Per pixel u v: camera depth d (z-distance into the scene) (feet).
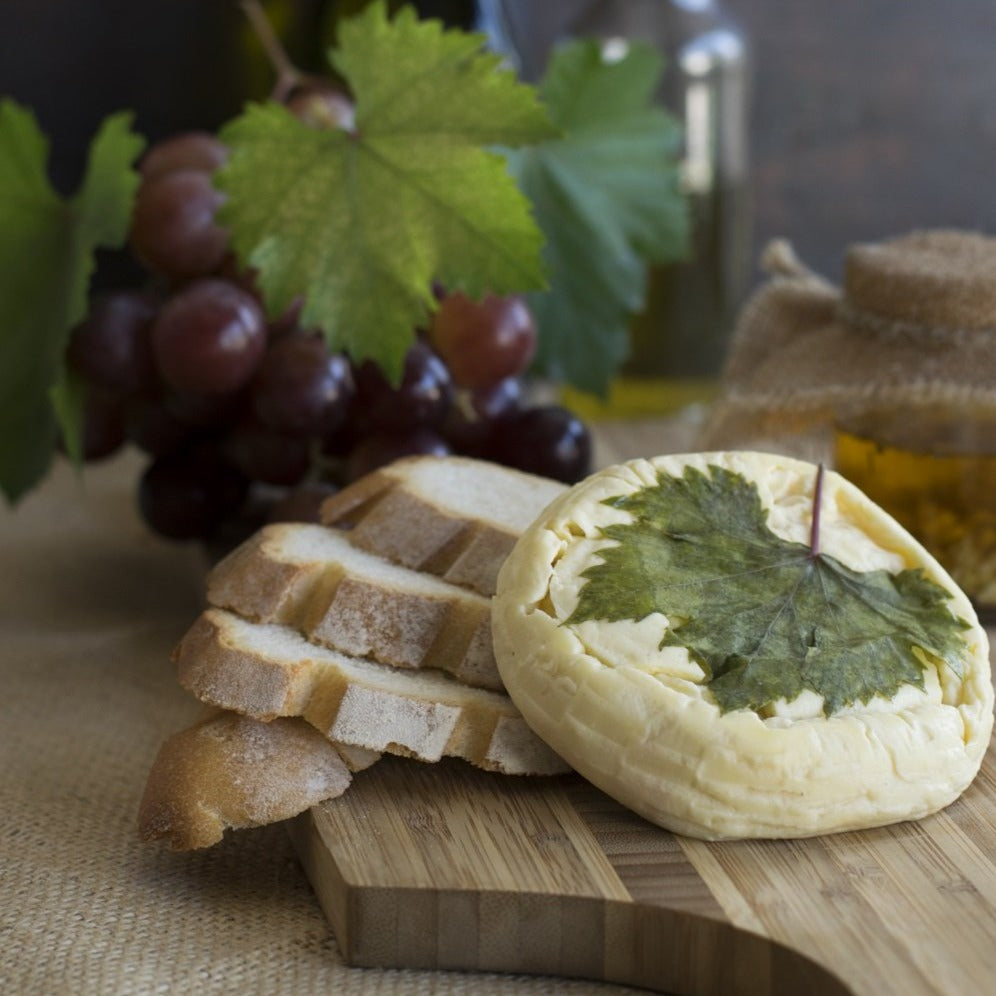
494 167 1.66
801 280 1.95
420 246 1.68
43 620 1.83
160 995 1.35
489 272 1.68
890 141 2.47
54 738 1.63
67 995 1.35
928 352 1.72
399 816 1.44
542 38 2.42
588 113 1.97
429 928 1.37
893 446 1.72
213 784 1.43
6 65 2.34
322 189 1.68
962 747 1.43
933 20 2.43
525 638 1.43
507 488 1.64
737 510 1.50
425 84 1.67
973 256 1.77
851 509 1.53
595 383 2.01
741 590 1.46
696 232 2.17
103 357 1.77
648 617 1.43
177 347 1.72
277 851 1.49
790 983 1.33
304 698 1.46
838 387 1.72
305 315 1.69
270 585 1.53
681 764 1.39
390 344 1.69
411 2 2.05
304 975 1.38
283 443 1.79
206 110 2.39
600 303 2.00
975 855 1.41
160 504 1.85
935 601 1.49
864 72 2.45
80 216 1.79
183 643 1.51
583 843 1.41
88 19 2.34
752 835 1.40
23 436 1.81
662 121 1.99
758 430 1.84
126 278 2.37
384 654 1.51
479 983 1.38
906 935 1.34
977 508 1.70
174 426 1.82
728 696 1.41
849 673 1.43
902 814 1.42
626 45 2.11
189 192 1.79
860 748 1.40
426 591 1.52
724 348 2.22
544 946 1.38
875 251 1.79
